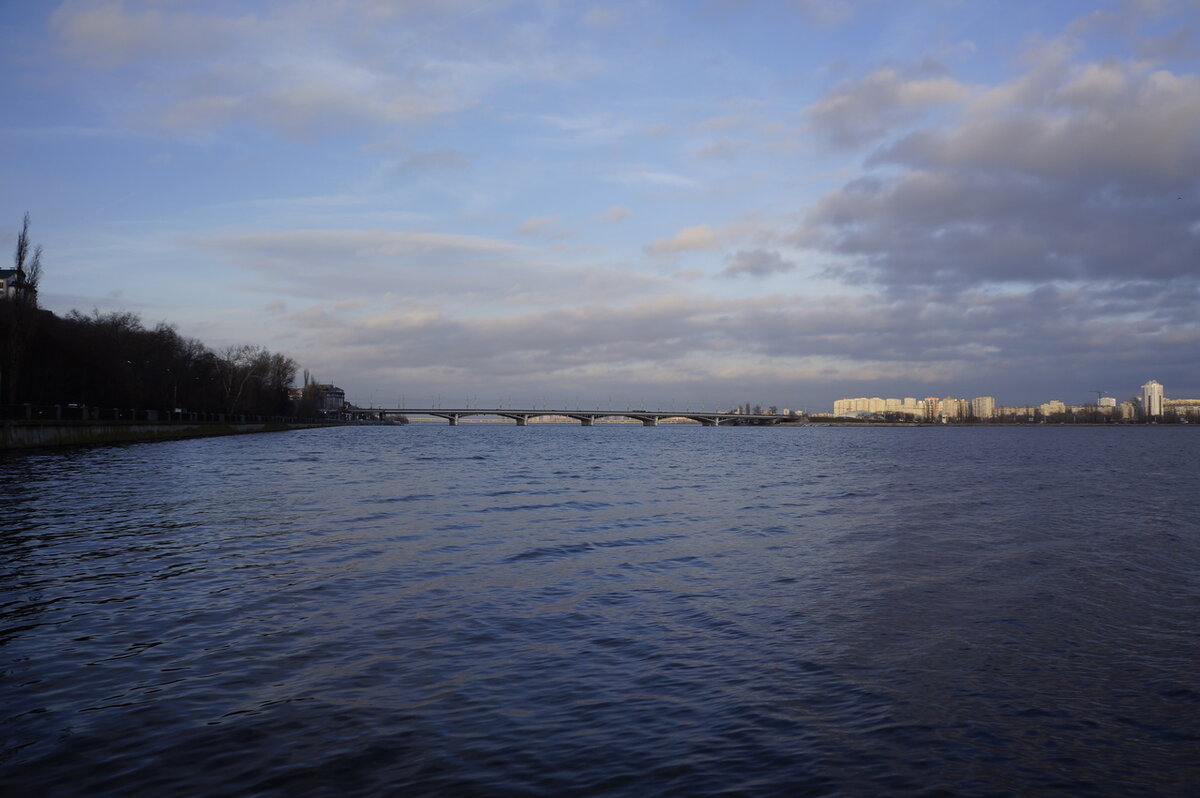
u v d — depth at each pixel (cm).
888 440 18075
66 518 2648
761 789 776
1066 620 1415
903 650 1230
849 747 873
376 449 9656
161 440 10969
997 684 1080
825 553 2112
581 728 913
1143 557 2069
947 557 2058
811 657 1188
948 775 815
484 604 1493
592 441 15862
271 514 2794
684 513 3017
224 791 746
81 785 753
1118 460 8119
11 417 7588
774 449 11656
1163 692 1053
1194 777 820
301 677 1069
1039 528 2641
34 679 1044
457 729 902
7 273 10650
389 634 1280
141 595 1521
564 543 2234
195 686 1027
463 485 4184
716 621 1391
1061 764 845
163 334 16475
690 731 909
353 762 812
